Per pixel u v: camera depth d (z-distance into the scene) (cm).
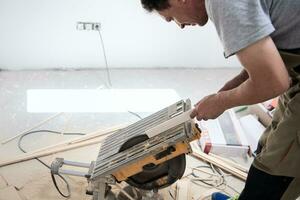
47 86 262
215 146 192
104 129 215
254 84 83
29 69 284
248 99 89
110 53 284
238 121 215
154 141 126
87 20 266
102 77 279
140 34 276
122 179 132
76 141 204
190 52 290
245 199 124
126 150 134
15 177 174
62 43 274
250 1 77
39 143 201
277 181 116
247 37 77
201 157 192
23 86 260
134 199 151
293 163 111
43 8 255
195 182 176
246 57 79
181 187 170
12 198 160
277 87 82
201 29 277
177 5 96
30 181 171
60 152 195
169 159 128
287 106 108
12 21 258
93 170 137
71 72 284
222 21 79
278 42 94
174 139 119
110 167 129
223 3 77
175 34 278
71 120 224
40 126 217
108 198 148
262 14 79
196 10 97
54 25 264
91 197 162
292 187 117
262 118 223
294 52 96
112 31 273
